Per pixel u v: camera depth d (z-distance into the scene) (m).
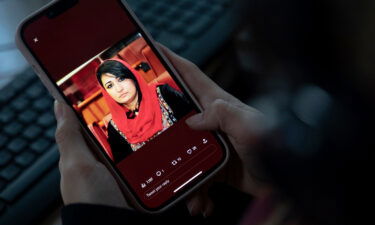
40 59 0.57
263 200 0.38
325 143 0.22
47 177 0.65
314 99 0.21
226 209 0.65
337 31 0.18
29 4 0.90
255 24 0.19
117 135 0.57
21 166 0.66
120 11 0.58
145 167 0.58
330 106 0.20
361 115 0.19
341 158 0.21
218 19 0.79
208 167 0.58
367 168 0.21
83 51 0.58
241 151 0.56
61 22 0.57
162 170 0.58
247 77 0.24
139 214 0.45
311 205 0.24
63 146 0.55
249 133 0.51
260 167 0.27
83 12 0.58
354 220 0.23
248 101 0.74
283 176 0.25
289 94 0.22
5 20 0.89
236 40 0.23
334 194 0.23
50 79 0.57
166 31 0.79
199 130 0.58
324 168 0.22
